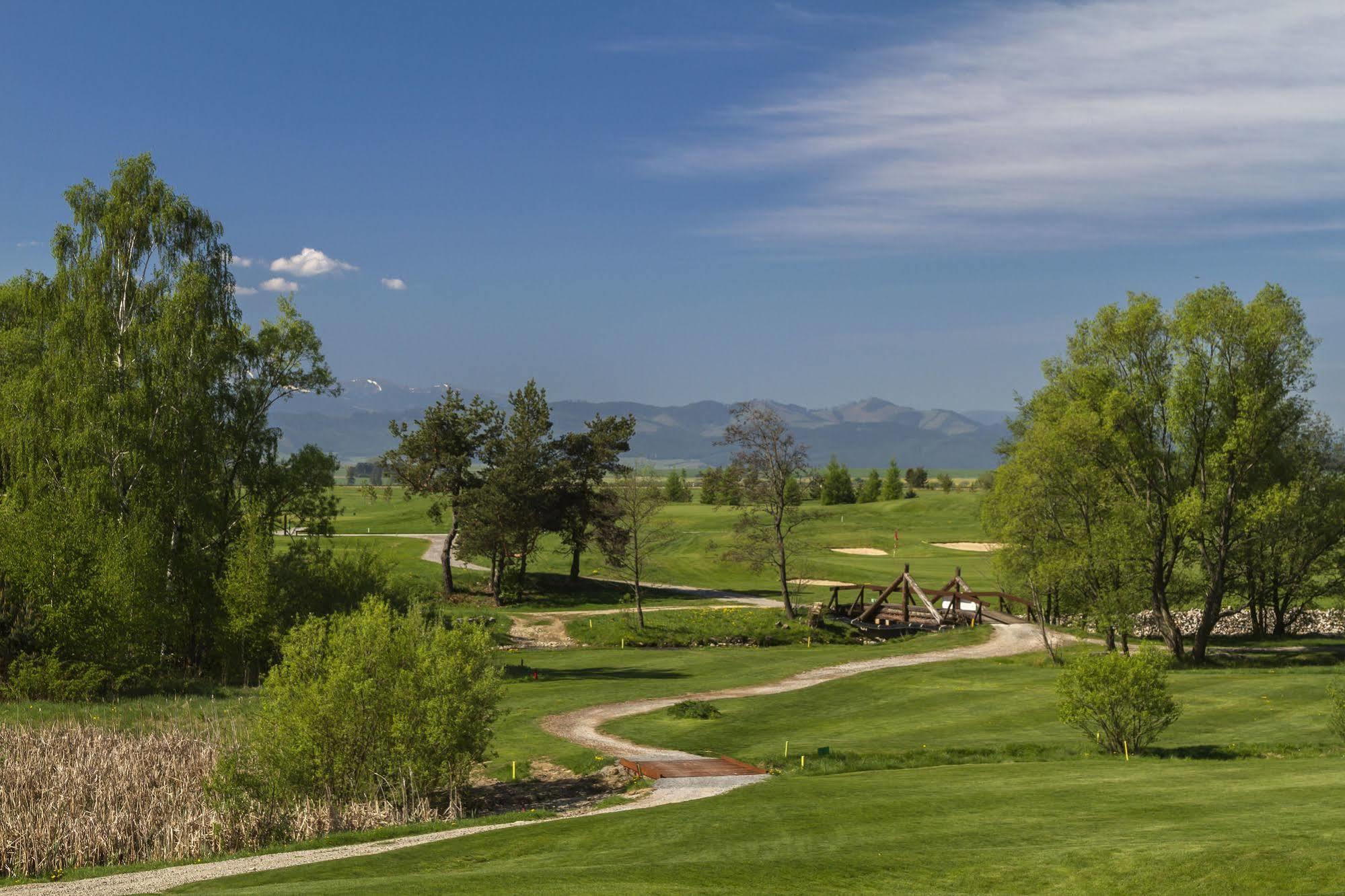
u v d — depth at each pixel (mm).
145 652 49531
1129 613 53719
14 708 41281
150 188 56938
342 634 31297
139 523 49812
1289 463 60938
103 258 55219
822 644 75000
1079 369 56844
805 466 80500
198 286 55219
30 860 23766
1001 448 73562
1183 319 52906
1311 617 75188
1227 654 57438
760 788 27609
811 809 23469
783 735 38375
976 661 57469
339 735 29906
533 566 101312
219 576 56312
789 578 97062
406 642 31953
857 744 35375
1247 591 68875
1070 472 55688
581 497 90000
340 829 27250
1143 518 53812
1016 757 32156
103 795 26922
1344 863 14781
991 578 95438
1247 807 19969
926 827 20578
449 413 87812
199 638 55625
